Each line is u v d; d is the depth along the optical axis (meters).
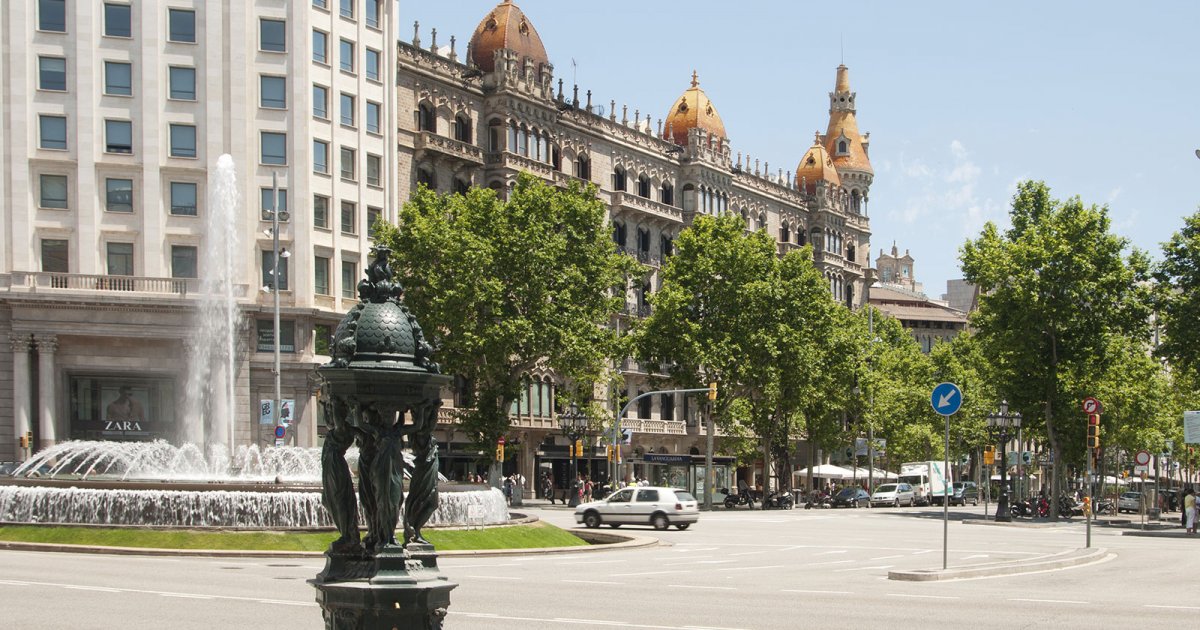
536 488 93.56
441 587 10.57
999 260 78.88
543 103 95.06
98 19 72.19
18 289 68.75
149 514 33.44
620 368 101.00
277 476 47.00
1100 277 77.19
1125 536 55.59
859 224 140.88
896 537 48.69
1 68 70.62
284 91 75.00
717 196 115.50
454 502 37.00
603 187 102.19
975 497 118.81
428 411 11.31
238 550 31.03
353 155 79.25
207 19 73.75
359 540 11.23
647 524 52.75
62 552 31.00
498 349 73.75
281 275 74.19
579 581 25.86
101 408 70.88
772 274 90.50
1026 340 77.94
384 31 81.69
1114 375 83.94
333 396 11.09
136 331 70.31
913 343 136.25
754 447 104.19
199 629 17.14
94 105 71.75
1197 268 70.62
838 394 100.06
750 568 31.02
